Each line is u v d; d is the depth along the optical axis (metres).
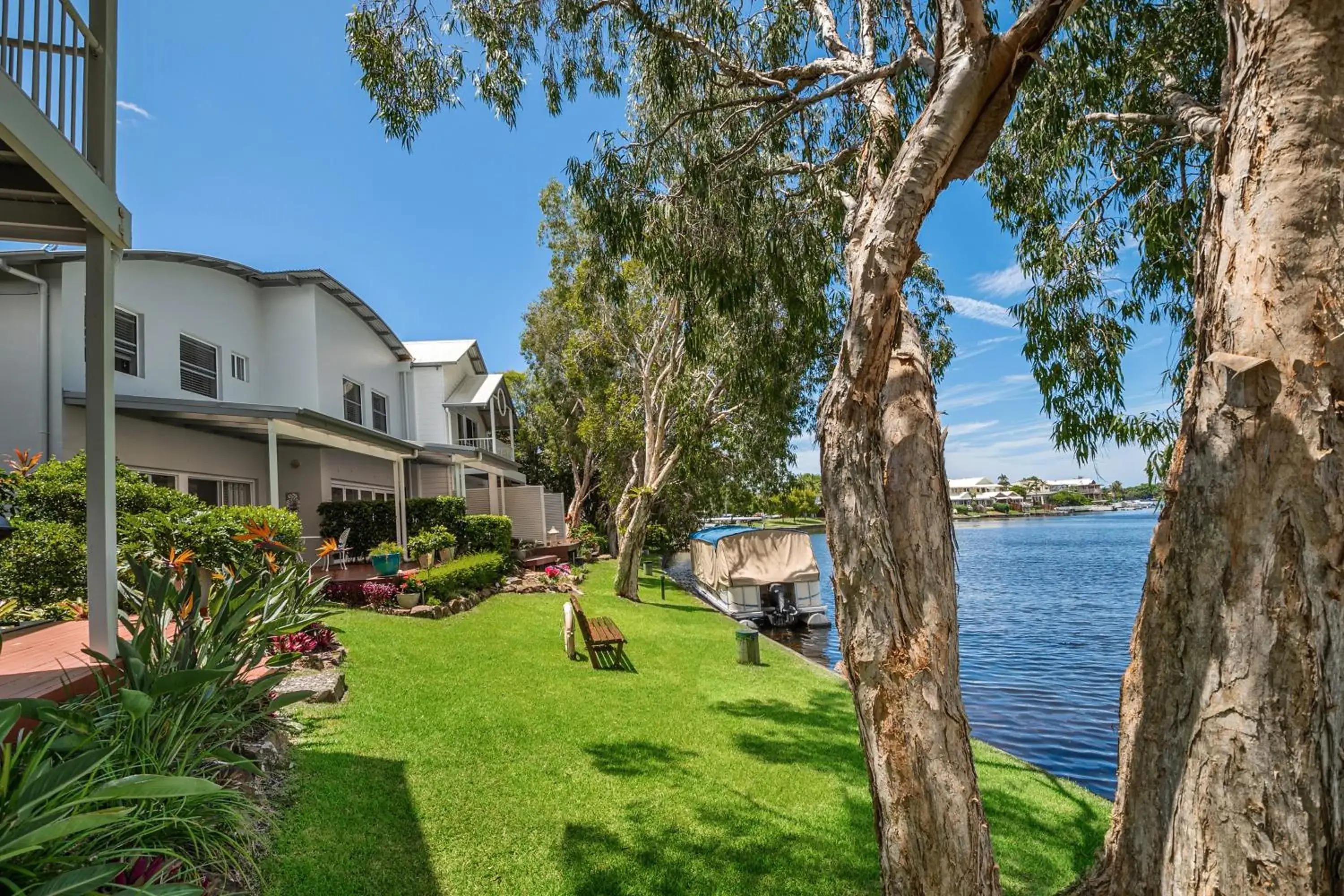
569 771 5.54
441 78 6.81
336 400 15.95
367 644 8.60
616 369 23.33
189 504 8.57
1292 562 1.73
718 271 6.87
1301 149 1.81
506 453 28.47
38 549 6.75
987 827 2.55
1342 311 1.75
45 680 4.29
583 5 6.55
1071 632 17.62
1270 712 1.72
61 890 2.19
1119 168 6.67
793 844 4.66
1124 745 2.14
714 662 10.73
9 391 8.84
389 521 15.09
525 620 12.32
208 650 4.44
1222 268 1.97
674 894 4.00
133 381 10.74
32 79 4.11
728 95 7.54
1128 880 2.04
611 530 34.50
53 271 9.16
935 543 2.75
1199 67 6.00
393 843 4.12
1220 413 1.88
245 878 3.34
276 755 4.77
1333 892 1.64
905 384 3.01
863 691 2.68
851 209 5.27
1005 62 2.98
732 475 20.73
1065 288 6.74
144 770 3.14
